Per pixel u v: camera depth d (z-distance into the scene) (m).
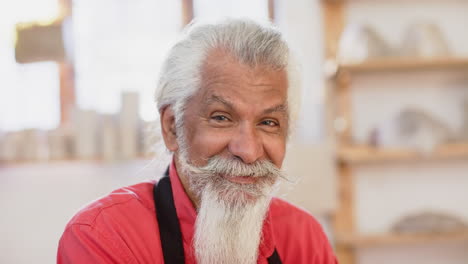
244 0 3.42
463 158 3.14
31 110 3.40
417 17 3.14
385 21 3.13
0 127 3.20
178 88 1.22
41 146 3.12
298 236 1.48
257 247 1.27
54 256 3.30
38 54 3.02
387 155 2.88
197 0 3.44
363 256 3.12
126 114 3.08
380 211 3.12
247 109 1.16
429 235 2.91
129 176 3.32
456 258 3.13
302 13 3.21
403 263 3.12
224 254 1.21
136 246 1.25
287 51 1.22
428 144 2.82
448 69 3.09
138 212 1.29
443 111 3.11
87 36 3.43
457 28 3.15
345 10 3.12
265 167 1.20
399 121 2.89
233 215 1.19
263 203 1.23
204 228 1.20
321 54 3.18
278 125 1.22
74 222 1.23
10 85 3.39
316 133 3.16
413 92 3.12
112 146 3.07
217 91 1.16
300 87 1.31
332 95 2.98
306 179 2.87
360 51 2.85
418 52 2.87
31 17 3.40
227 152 1.18
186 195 1.28
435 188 3.15
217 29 1.19
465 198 3.14
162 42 3.44
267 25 1.23
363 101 3.11
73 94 3.42
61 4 3.40
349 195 3.09
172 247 1.26
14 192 3.30
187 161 1.23
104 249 1.20
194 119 1.20
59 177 3.31
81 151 3.07
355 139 3.09
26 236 3.29
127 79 3.43
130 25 3.43
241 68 1.15
